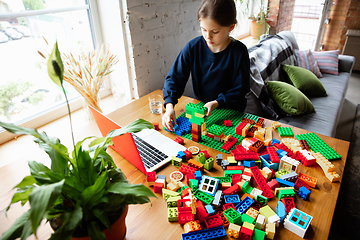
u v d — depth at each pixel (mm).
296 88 1869
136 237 605
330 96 2127
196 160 853
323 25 3865
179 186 748
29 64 1191
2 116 1153
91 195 449
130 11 1292
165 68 1687
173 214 650
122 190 464
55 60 408
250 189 730
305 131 1030
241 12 2684
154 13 1439
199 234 605
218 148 931
